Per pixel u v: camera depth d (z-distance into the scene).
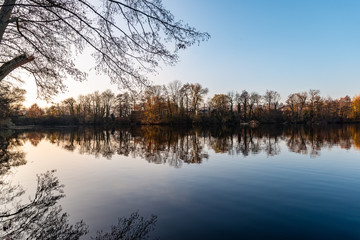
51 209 6.34
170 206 6.54
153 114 66.06
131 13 4.38
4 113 23.12
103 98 75.56
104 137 31.78
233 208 6.38
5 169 11.80
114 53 4.86
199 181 9.23
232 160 13.95
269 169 11.42
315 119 75.94
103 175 10.29
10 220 5.69
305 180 9.34
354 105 79.19
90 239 4.76
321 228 5.21
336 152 16.69
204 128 55.78
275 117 78.94
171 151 17.91
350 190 7.99
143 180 9.41
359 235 4.90
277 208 6.37
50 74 5.75
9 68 4.89
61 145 22.70
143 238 4.76
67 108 77.19
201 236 4.84
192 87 65.81
